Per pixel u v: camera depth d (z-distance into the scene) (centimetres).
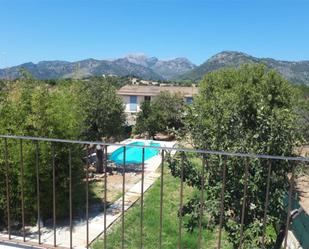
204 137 700
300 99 1594
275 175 614
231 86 1723
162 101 3162
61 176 947
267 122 622
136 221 977
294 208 727
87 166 436
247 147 612
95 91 1623
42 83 1070
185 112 779
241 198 608
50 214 977
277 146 608
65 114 991
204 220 741
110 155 1944
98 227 923
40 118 917
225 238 868
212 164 644
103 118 1609
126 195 1211
